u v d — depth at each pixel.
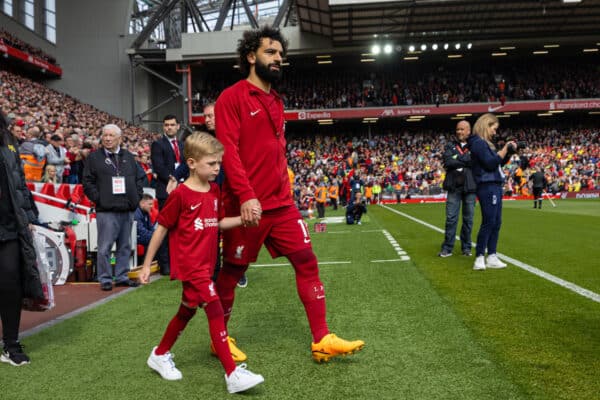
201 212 2.78
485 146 5.82
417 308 4.24
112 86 40.56
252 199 2.81
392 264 6.75
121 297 5.19
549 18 34.06
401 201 34.88
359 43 38.38
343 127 45.97
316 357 2.95
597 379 2.58
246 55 3.05
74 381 2.79
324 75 45.47
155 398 2.52
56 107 29.30
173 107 43.50
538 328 3.54
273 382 2.68
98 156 5.74
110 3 40.50
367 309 4.26
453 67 44.59
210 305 2.70
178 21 48.69
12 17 34.53
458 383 2.57
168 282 6.12
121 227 5.90
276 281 5.88
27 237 3.18
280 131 3.11
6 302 3.13
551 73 43.34
